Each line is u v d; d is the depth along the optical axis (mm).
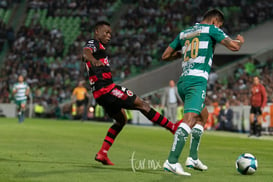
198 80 16703
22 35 109938
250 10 95438
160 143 34031
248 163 17000
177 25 101938
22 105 62938
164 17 105000
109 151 26297
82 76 98188
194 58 16938
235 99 65875
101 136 40250
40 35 109312
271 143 37344
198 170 18266
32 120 78375
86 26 111188
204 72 16844
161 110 77438
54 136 38531
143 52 96875
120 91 18922
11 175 15688
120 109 19297
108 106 19188
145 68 87938
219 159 23562
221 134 52219
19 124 59938
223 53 87438
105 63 19094
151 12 106188
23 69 102562
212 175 16797
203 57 16859
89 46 18609
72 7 116125
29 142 31219
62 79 98750
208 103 69625
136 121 79812
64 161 20422
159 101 80000
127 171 17328
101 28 19422
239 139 42281
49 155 22859
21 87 63000
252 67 78562
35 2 119250
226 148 31328
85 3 115562
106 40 19469
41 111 94312
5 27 113062
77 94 77500
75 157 22281
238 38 16828
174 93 57500
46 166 18359
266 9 95875
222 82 80188
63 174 16156
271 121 52406
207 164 20938
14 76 101938
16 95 63031
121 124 19562
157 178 15516
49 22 115125
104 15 111750
